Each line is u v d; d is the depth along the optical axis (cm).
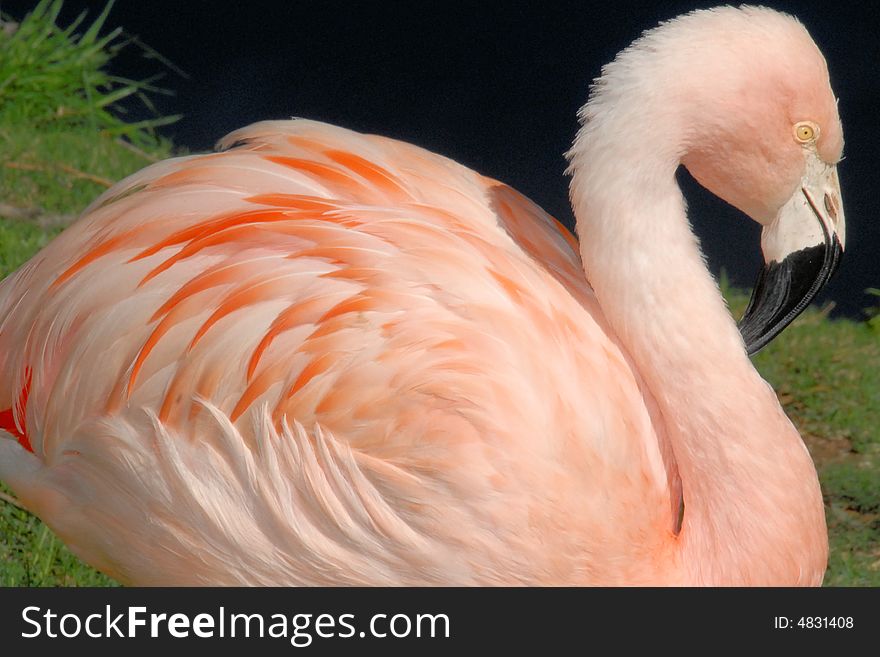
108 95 1302
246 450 554
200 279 569
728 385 566
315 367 550
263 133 640
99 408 581
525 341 557
